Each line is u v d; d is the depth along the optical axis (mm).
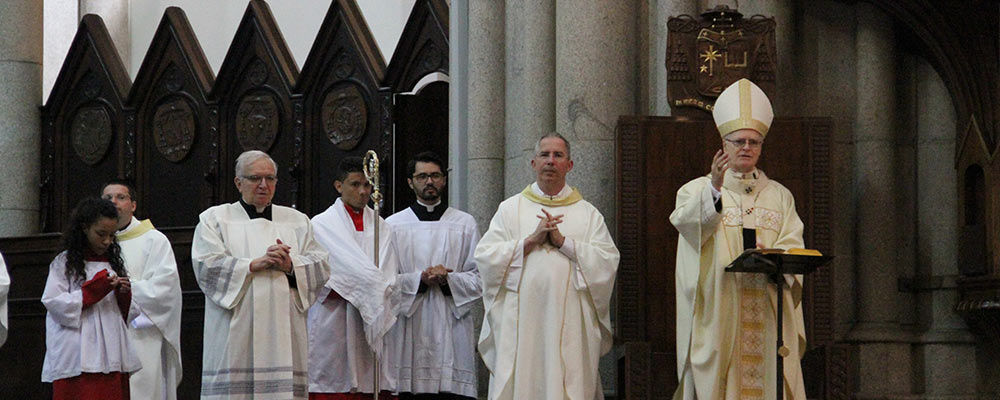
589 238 8680
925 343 9609
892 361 9609
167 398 9391
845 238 9820
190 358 11844
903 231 9828
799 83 9906
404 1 15883
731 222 8109
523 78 10383
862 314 9750
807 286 8781
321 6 16578
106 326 8969
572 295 8492
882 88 9781
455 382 9547
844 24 9922
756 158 8148
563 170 8773
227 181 14469
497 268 8500
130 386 9234
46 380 8922
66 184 15445
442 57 13211
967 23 9305
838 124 9852
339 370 9328
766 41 9039
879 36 9781
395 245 9711
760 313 8039
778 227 8164
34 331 12102
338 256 9328
